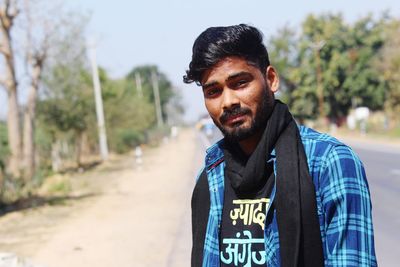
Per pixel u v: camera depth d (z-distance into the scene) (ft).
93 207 43.55
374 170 50.72
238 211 5.60
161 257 24.26
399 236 24.44
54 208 44.04
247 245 5.48
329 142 5.24
